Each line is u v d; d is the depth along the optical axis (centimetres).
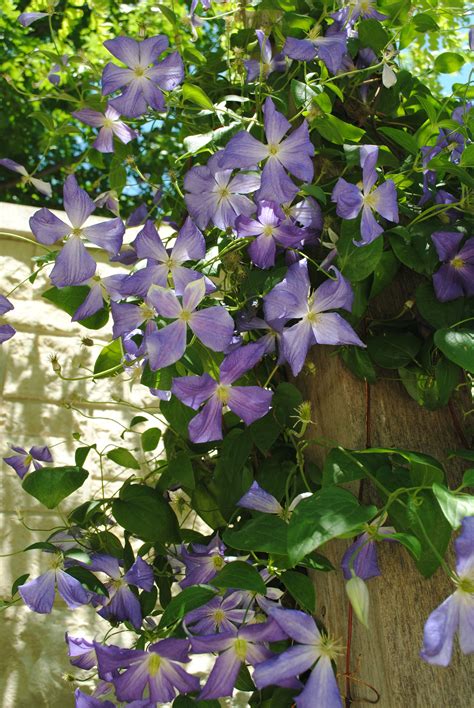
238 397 107
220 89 140
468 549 88
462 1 136
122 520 129
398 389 114
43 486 127
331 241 120
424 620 104
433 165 115
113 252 117
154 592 134
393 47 135
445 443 112
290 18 128
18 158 464
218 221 121
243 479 121
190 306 108
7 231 181
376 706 102
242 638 103
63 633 162
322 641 97
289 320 119
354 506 93
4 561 164
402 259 113
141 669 108
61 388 176
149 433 142
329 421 116
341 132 121
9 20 410
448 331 106
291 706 113
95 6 174
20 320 177
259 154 110
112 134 138
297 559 91
